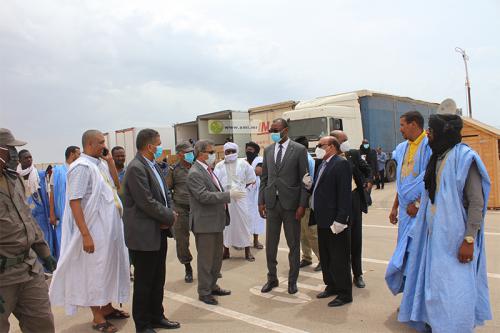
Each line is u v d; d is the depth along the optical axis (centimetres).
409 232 415
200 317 468
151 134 436
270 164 533
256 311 478
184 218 612
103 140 457
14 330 458
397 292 433
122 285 460
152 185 425
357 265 538
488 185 357
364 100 1683
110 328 442
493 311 434
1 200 306
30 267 323
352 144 1587
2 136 309
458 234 355
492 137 1050
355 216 532
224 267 678
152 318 441
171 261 753
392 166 1912
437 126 372
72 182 421
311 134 1506
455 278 352
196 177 492
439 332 351
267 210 534
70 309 436
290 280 530
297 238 527
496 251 665
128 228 415
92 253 427
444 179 366
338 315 452
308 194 511
